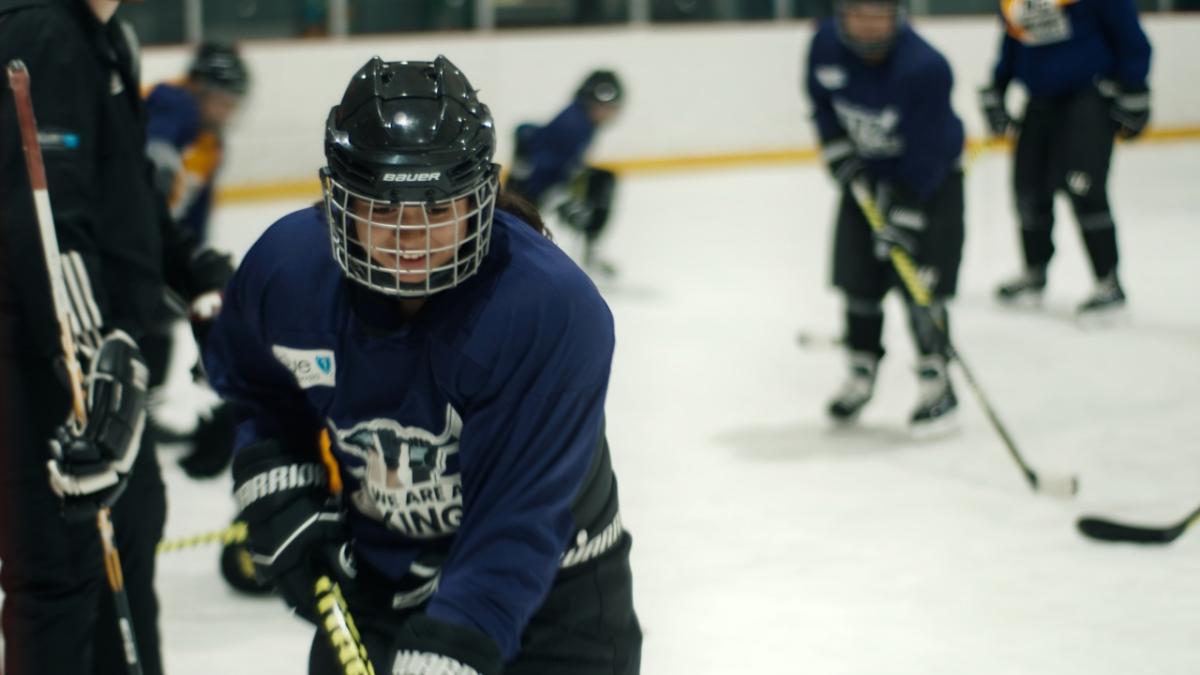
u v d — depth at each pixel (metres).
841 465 11.09
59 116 5.23
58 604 5.55
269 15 25.16
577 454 4.04
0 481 5.45
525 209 4.33
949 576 8.76
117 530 5.71
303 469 4.66
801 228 22.44
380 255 3.84
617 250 20.91
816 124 11.58
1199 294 17.11
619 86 17.20
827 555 9.15
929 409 11.71
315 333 4.21
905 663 7.54
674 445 11.68
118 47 5.59
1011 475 10.77
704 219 23.34
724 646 7.77
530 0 27.27
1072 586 8.57
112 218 5.56
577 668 4.50
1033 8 14.98
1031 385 13.30
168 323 9.19
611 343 4.07
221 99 11.27
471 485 4.11
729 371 14.14
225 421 7.85
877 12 10.46
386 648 4.55
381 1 26.00
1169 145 30.03
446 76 3.88
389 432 4.18
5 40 5.18
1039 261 16.50
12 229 5.21
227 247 19.92
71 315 5.31
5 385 5.40
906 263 11.06
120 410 5.12
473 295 3.95
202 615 8.22
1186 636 7.82
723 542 9.41
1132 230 21.38
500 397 3.97
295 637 7.92
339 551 4.54
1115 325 15.60
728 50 28.23
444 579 4.04
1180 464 10.90
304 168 24.95
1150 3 30.95
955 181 11.36
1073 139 15.15
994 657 7.60
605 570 4.53
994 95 15.91
